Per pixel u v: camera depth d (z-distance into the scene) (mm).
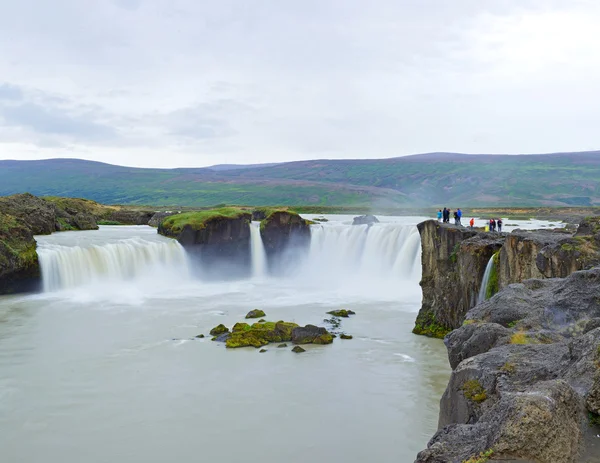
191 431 25375
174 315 48594
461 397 13602
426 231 44656
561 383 10453
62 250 61875
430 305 43250
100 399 29109
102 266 64500
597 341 12148
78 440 24547
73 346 38656
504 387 12648
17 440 24562
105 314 48750
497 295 19219
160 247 69812
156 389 30516
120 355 36594
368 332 42656
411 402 28594
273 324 41781
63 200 103312
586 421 10570
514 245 34562
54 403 28562
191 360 35531
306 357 36125
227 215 76000
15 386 30891
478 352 16297
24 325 44469
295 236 78188
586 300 17000
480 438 10008
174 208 188375
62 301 54438
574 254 28781
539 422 9273
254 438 24641
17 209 79750
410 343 39625
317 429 25531
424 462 10180
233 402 28688
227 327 44219
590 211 150125
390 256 69125
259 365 34531
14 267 56656
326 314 48875
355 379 32000
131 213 111062
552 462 9102
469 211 159125
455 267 41750
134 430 25500
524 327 16734
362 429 25516
